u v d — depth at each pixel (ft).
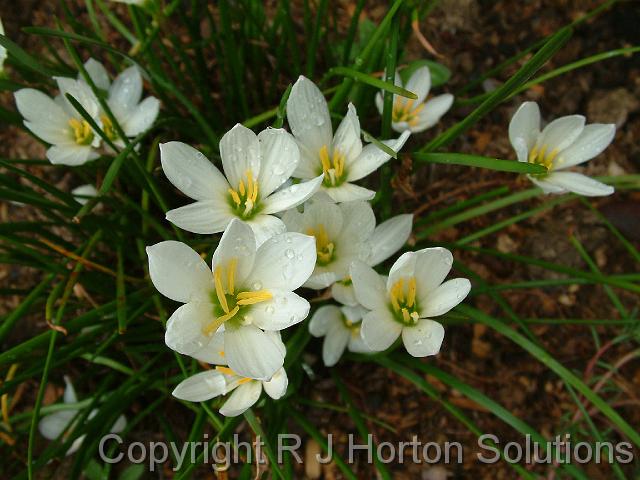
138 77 0.89
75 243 1.08
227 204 0.68
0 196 0.77
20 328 1.05
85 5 1.23
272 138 0.66
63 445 0.79
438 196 1.18
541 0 1.31
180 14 1.00
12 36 1.21
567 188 0.81
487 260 1.13
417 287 0.71
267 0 1.27
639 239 1.15
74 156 0.83
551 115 1.24
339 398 1.04
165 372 0.95
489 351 1.09
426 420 1.04
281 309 0.60
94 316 0.77
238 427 1.00
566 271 0.87
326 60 1.13
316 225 0.73
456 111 1.22
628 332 0.97
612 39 1.28
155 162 0.96
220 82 1.19
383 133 0.81
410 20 0.92
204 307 0.60
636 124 1.23
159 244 0.56
